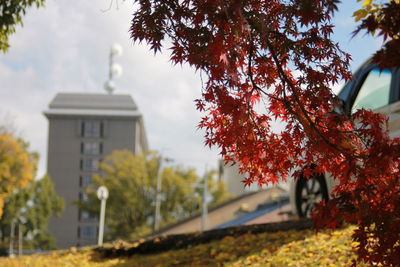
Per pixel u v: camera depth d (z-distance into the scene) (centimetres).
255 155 429
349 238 741
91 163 11756
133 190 6662
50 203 8075
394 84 745
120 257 1182
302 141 423
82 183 11669
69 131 11844
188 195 6588
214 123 432
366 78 816
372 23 330
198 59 391
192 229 2712
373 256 378
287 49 410
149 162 6725
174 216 6731
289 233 883
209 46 377
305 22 363
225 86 403
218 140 426
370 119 397
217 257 856
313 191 933
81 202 6969
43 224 7912
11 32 1002
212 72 394
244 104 404
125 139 11825
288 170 433
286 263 720
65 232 11300
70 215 11394
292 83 425
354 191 366
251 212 2462
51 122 11869
